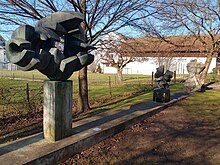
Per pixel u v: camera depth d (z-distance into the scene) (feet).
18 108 24.09
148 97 33.45
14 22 20.99
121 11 23.18
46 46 12.50
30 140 12.64
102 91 43.96
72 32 13.69
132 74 111.75
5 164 9.59
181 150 13.66
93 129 15.15
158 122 20.30
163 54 53.72
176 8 42.37
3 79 65.31
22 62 10.43
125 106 25.13
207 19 46.19
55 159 11.27
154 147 14.11
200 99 32.86
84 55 13.75
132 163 11.81
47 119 12.63
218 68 96.17
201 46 58.90
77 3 20.85
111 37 25.43
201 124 19.69
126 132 17.11
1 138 15.66
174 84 57.06
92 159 12.18
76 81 63.46
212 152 13.39
